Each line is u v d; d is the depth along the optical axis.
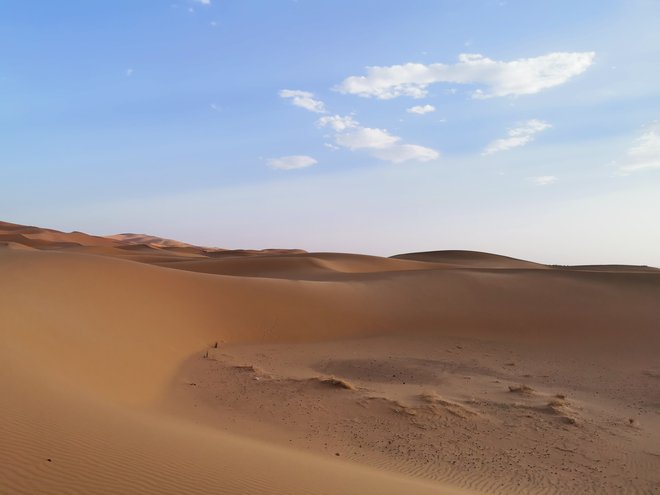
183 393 17.03
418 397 17.95
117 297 24.91
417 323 31.73
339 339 28.70
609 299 37.03
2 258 26.64
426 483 9.84
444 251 115.19
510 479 11.53
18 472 5.83
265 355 24.11
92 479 6.00
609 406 17.97
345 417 15.67
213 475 6.89
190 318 26.80
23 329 16.06
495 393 18.97
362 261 71.38
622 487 11.41
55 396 10.08
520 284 40.25
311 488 7.11
